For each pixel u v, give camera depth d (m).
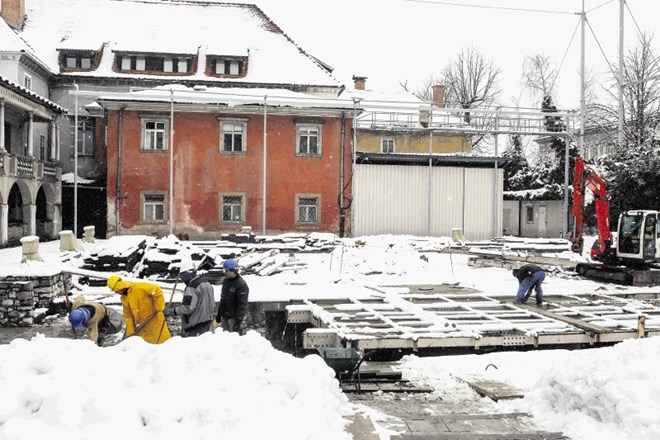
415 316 12.89
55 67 37.34
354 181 30.66
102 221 34.94
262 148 30.06
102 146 36.41
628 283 19.86
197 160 29.69
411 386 8.58
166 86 31.39
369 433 5.38
